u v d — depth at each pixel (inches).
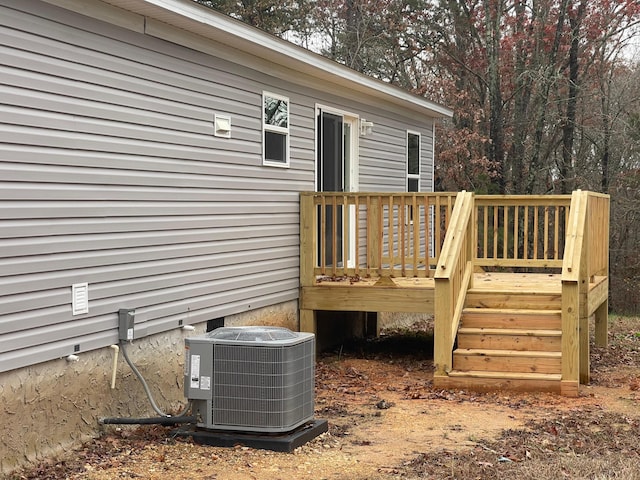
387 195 381.7
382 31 987.9
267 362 243.4
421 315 598.9
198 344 248.1
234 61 334.3
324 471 223.1
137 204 271.6
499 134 903.7
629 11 896.9
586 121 951.0
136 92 270.7
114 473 218.8
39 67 227.0
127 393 267.7
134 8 261.4
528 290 369.7
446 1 968.9
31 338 223.8
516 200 413.1
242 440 244.2
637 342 505.4
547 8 914.7
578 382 330.6
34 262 225.1
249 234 349.7
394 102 522.3
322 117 429.4
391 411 298.2
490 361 339.0
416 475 219.1
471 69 970.7
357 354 434.0
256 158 354.6
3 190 214.2
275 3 951.0
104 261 255.1
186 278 301.7
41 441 228.5
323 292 394.6
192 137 304.3
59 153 235.0
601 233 432.1
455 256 339.9
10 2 216.1
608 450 250.1
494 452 243.3
